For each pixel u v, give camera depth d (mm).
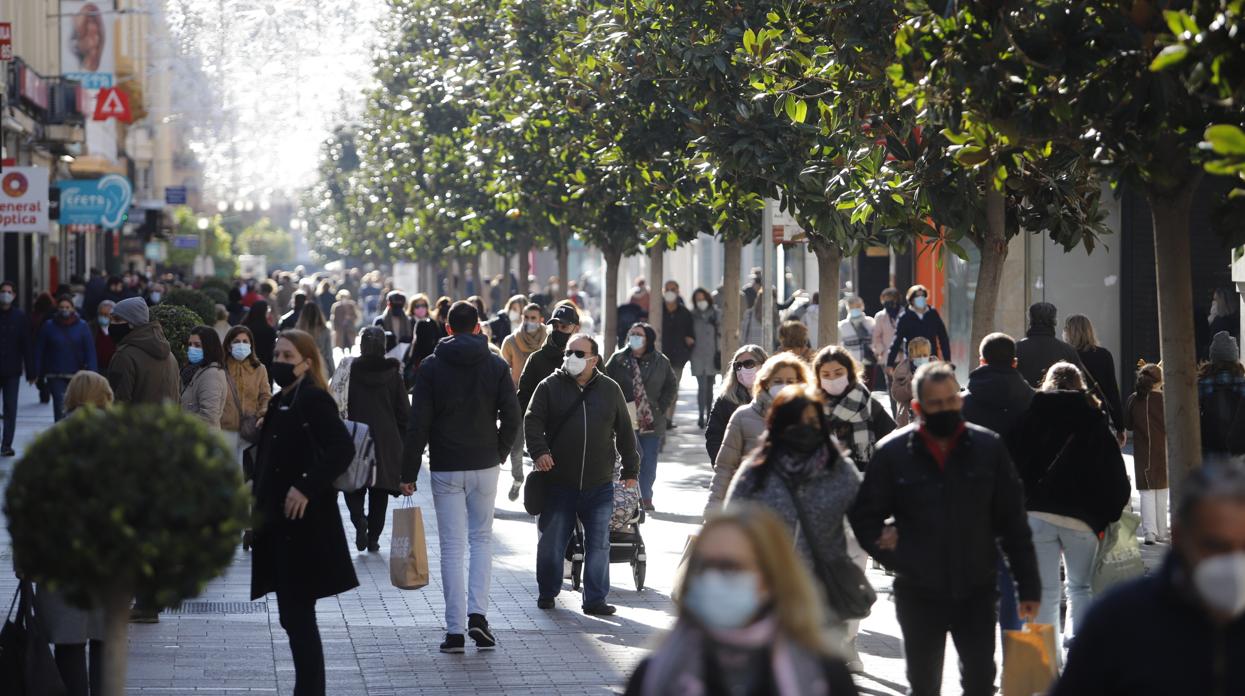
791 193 46312
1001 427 27266
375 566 41438
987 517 21172
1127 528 26797
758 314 78125
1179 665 12648
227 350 41281
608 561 34625
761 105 44125
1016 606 26000
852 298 76812
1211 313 60094
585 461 34094
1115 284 68000
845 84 38188
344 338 128625
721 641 12203
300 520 24859
